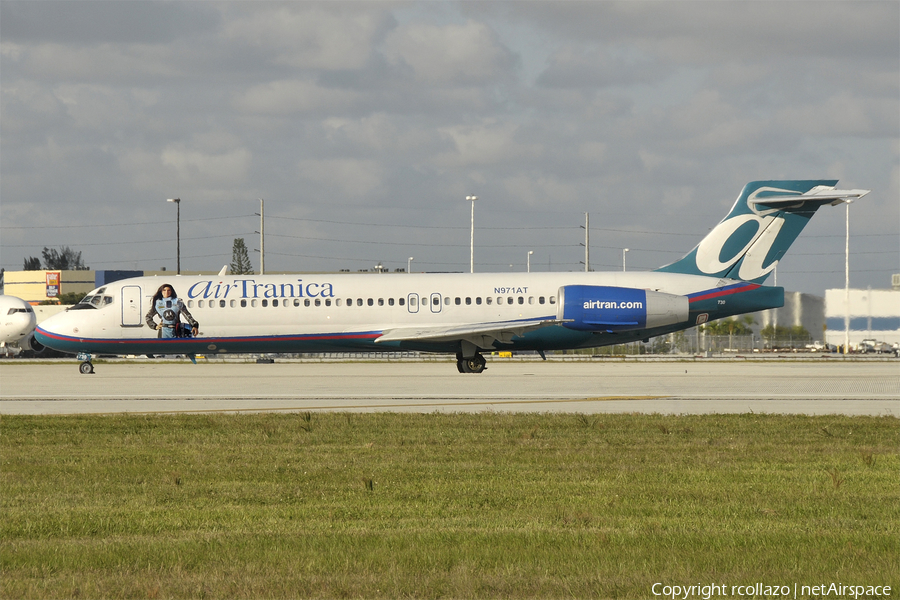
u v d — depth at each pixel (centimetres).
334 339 14512
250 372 15288
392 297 14512
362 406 9294
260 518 4159
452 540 3653
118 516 4191
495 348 14650
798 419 7875
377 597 2967
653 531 3828
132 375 14462
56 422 7750
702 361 19950
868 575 3177
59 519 4109
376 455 6006
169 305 14400
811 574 3198
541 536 3716
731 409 8919
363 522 4069
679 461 5741
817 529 3906
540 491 4800
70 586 3056
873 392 10831
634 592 3012
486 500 4566
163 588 3036
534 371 15275
